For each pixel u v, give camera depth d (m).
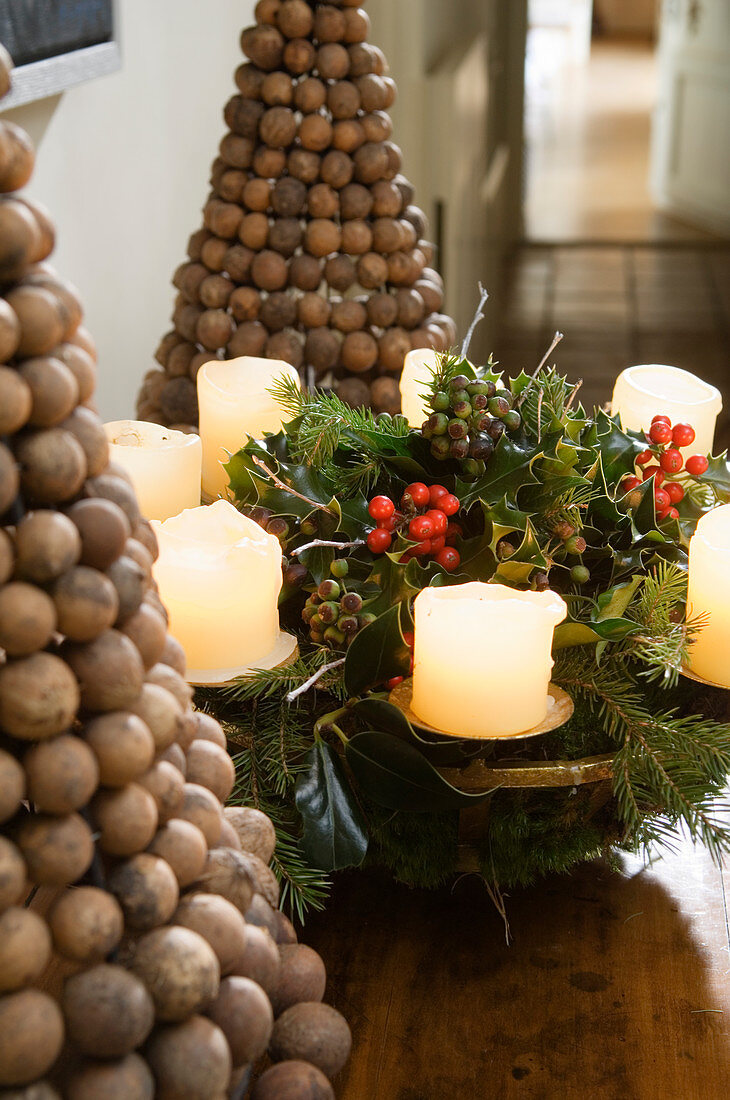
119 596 0.94
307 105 1.49
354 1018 1.14
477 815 1.16
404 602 1.19
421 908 1.21
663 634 1.20
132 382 2.13
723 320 4.84
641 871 1.25
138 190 2.08
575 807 1.18
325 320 1.53
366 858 1.20
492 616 1.11
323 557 1.23
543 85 11.23
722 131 6.05
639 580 1.21
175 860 0.96
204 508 1.21
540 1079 1.11
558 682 1.20
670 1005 1.15
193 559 1.16
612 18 13.80
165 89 2.16
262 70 1.51
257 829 1.06
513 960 1.18
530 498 1.23
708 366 4.33
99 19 1.75
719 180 6.15
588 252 5.87
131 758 0.93
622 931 1.20
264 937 0.99
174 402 1.56
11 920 0.91
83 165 1.84
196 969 0.94
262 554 1.17
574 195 7.11
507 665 1.11
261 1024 0.97
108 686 0.93
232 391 1.39
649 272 5.53
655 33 13.73
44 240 0.93
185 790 0.99
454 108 3.22
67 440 0.92
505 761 1.15
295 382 1.35
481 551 1.22
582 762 1.14
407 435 1.25
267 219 1.51
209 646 1.17
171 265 2.30
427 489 1.21
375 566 1.20
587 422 1.28
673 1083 1.11
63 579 0.92
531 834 1.18
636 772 1.16
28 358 0.92
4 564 0.91
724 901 1.22
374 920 1.20
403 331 1.55
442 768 1.14
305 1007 1.03
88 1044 0.92
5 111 1.62
